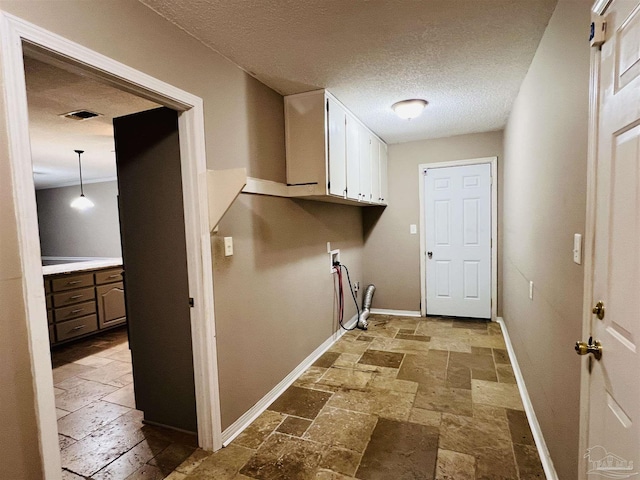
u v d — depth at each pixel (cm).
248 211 230
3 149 104
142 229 215
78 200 535
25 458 108
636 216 88
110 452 199
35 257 110
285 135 276
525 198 249
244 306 225
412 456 185
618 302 97
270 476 175
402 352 335
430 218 448
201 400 196
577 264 133
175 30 172
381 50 207
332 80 248
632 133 90
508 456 184
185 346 211
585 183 125
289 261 283
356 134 335
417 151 446
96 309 424
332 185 277
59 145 382
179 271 207
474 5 165
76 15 126
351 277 430
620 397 95
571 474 139
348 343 364
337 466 180
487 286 429
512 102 304
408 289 465
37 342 110
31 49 116
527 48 207
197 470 181
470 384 266
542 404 188
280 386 265
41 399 110
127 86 151
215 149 199
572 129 140
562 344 152
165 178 204
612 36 101
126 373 319
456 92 278
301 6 162
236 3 157
